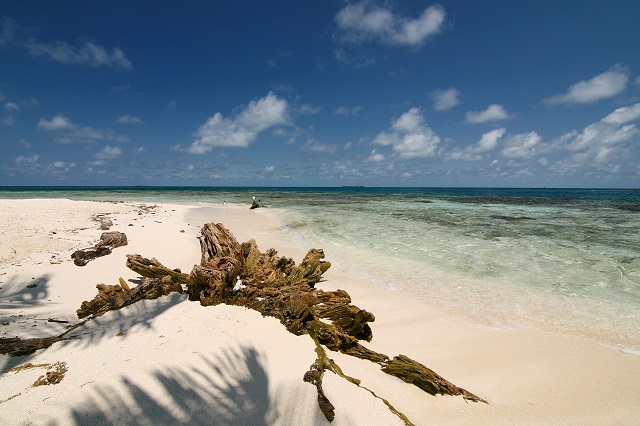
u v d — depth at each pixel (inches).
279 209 1405.0
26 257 413.4
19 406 141.6
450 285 420.5
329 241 681.0
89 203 1173.1
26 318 256.1
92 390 151.7
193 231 708.0
